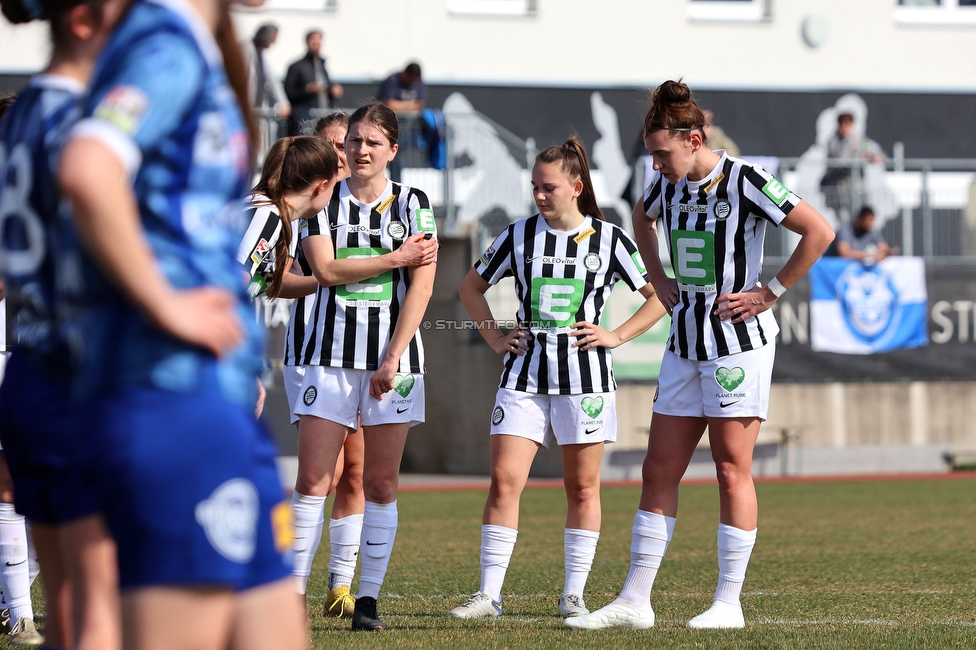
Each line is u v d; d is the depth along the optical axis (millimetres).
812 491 41344
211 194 6676
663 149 15641
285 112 42438
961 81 63344
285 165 15578
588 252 17188
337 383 16266
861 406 49000
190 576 6309
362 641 14328
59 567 8461
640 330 17562
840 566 23047
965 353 49844
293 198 15703
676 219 16172
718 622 15695
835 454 48719
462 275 44625
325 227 16531
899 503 36938
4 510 14828
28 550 16281
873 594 19359
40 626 16094
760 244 16062
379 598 18922
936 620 16625
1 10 7613
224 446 6453
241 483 6508
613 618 15727
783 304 48469
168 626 6320
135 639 6324
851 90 59281
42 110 7215
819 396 48750
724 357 15750
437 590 19766
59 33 7465
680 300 16391
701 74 61375
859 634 14945
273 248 15617
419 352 16859
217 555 6375
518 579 21250
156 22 6422
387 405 16297
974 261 49875
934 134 59906
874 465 49062
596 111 56844
